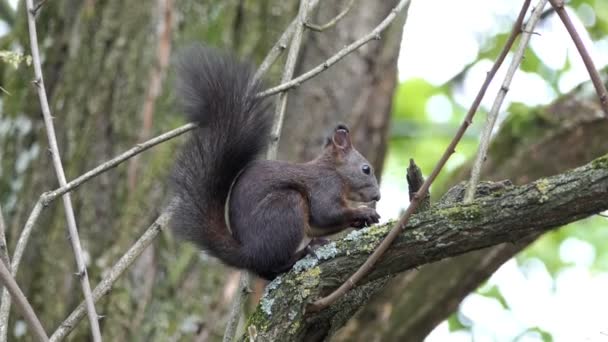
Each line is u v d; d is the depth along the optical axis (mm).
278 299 6715
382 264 6453
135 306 10938
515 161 11898
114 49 11680
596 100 11844
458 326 15492
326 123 12109
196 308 11086
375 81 12352
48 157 11469
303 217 8000
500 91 6809
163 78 11586
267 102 8109
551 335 15070
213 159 7953
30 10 7250
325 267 6648
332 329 6902
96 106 11523
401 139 17234
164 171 11227
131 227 11094
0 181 11594
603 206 5996
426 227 6312
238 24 11891
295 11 12023
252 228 7766
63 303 10977
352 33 12219
